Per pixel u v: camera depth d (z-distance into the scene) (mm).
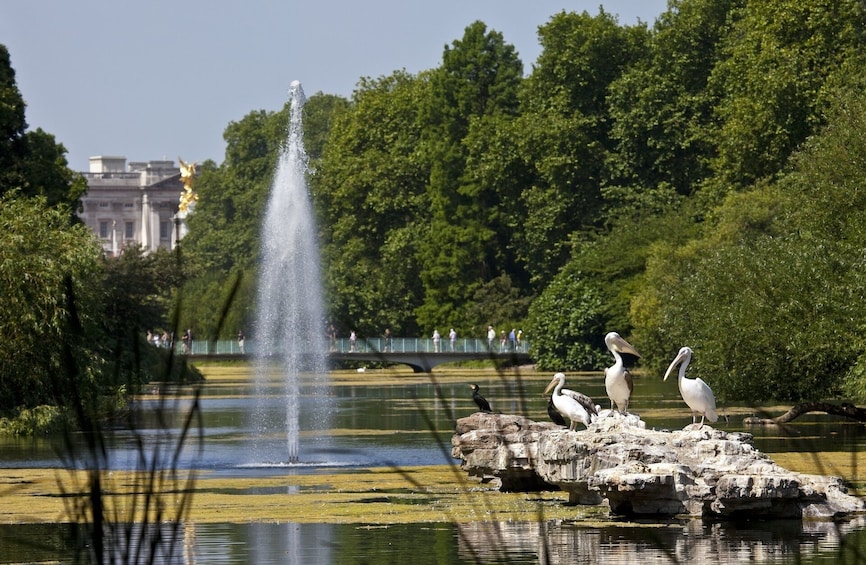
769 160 79875
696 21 99688
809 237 47562
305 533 23938
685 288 57531
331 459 37250
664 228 88312
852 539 22531
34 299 41094
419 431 46938
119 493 24969
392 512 26406
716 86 97938
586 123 102688
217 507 27172
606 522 24531
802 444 36969
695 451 25688
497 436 30016
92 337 42906
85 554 21000
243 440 43094
